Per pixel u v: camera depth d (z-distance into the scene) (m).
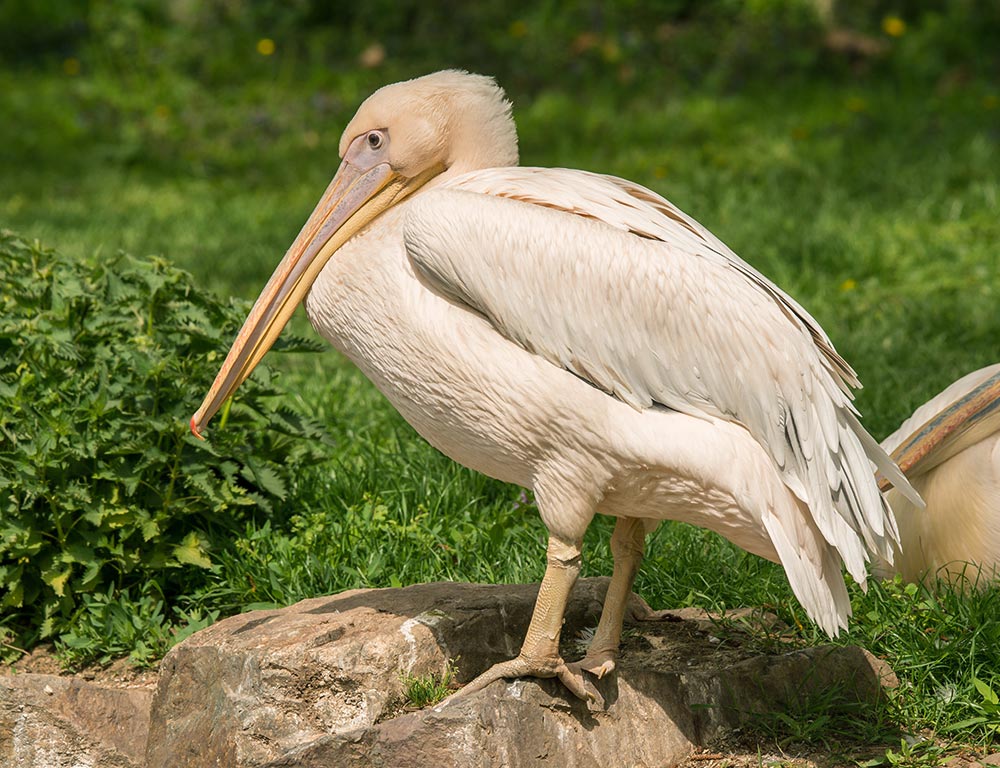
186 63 29.89
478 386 6.38
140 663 8.47
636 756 6.71
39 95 28.39
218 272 16.95
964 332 13.90
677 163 22.33
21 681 7.46
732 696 7.07
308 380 12.76
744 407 6.36
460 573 8.95
